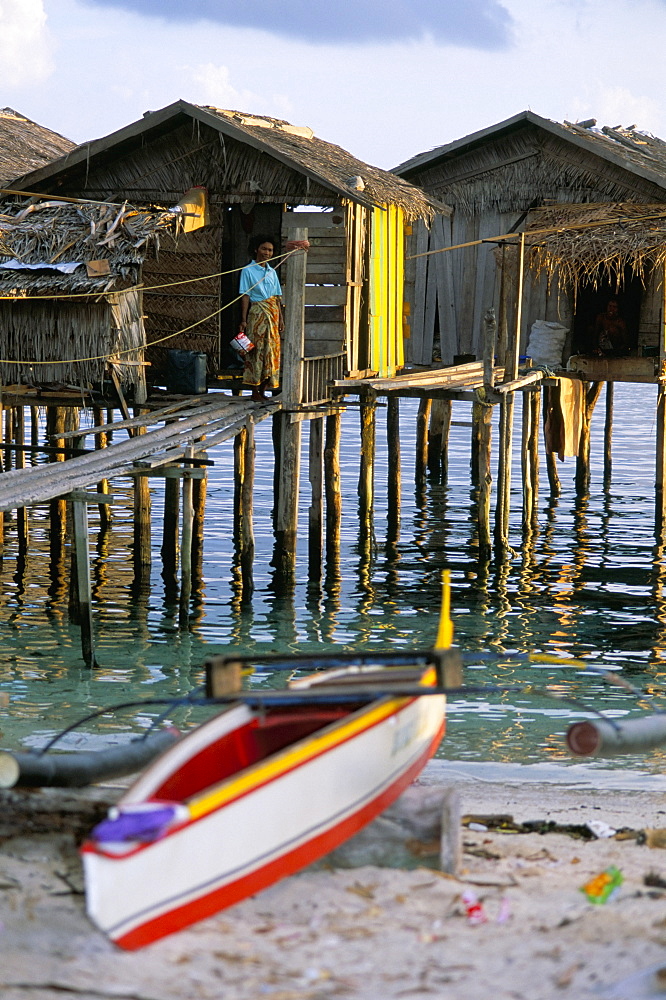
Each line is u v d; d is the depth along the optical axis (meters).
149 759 7.92
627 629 16.56
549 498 28.81
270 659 6.95
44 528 23.58
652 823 8.62
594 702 12.96
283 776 5.86
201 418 17.14
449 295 26.02
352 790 6.34
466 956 5.44
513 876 6.70
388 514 24.69
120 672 13.70
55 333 18.08
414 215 22.55
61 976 5.03
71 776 7.41
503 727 11.98
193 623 16.28
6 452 25.36
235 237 22.06
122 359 18.30
